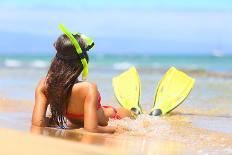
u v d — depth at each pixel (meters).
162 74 22.75
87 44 5.86
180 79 8.66
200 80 18.34
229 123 7.35
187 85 8.52
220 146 5.32
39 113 5.91
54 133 5.28
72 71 5.81
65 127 6.06
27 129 5.46
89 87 5.82
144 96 10.98
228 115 8.24
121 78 8.91
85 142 4.73
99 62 54.94
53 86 5.82
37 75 21.11
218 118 7.91
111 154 4.16
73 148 4.25
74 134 5.36
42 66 36.84
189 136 6.08
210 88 13.91
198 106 9.41
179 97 8.28
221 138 5.95
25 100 9.73
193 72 23.70
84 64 5.84
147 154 4.38
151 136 5.95
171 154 4.52
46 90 5.93
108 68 32.22
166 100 8.20
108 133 5.90
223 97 11.18
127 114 7.12
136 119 7.13
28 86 13.84
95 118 5.75
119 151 4.37
